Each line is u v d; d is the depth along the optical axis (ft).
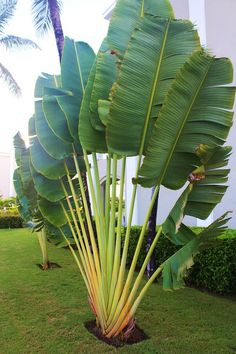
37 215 14.60
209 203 9.62
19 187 20.01
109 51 10.36
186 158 9.17
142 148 9.42
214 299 14.47
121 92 8.75
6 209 59.00
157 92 8.80
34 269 20.53
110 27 10.24
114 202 10.39
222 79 8.19
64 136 10.98
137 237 19.38
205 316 12.42
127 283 10.21
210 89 8.32
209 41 19.33
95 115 10.07
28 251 26.99
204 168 9.11
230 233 15.92
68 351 9.71
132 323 10.44
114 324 10.28
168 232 9.39
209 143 8.91
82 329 11.22
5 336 10.75
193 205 9.68
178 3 23.97
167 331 11.04
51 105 11.01
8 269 20.49
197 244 9.28
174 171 9.34
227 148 9.02
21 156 14.89
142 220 26.45
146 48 8.52
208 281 15.38
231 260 14.38
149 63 8.59
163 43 8.46
